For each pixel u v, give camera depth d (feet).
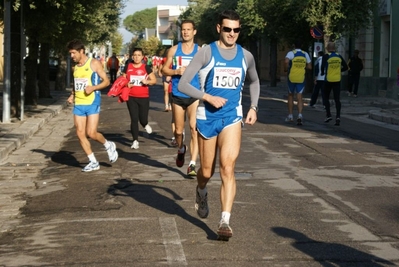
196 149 32.07
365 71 111.55
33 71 75.31
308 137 47.57
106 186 30.01
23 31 59.47
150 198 27.30
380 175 32.32
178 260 18.90
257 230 22.18
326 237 21.35
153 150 41.52
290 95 58.13
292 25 105.50
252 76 21.42
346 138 47.50
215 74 20.56
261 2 107.76
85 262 18.86
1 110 68.74
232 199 20.42
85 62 33.58
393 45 97.50
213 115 20.53
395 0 96.48
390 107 80.28
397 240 21.03
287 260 18.94
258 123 57.16
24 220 24.30
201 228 22.45
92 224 23.16
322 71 76.28
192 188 29.35
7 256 19.72
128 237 21.36
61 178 32.63
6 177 33.35
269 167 34.55
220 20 20.58
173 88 32.78
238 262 18.72
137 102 42.29
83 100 33.73
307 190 28.68
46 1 55.88
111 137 48.60
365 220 23.52
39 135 51.52
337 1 93.20
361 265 18.52
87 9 68.18
